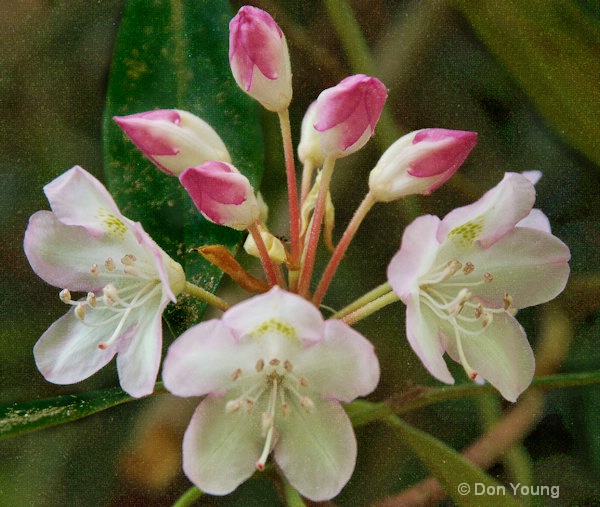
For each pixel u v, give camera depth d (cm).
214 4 34
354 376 29
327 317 35
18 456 35
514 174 30
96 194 30
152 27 34
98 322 31
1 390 35
